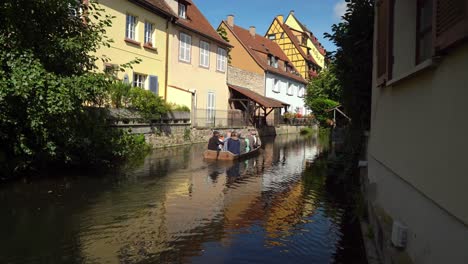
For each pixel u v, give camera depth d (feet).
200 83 81.97
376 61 22.77
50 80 28.32
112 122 47.24
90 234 20.26
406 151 14.40
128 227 21.61
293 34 178.60
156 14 65.92
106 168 39.42
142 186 32.17
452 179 9.65
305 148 76.02
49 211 23.85
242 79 103.86
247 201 28.84
